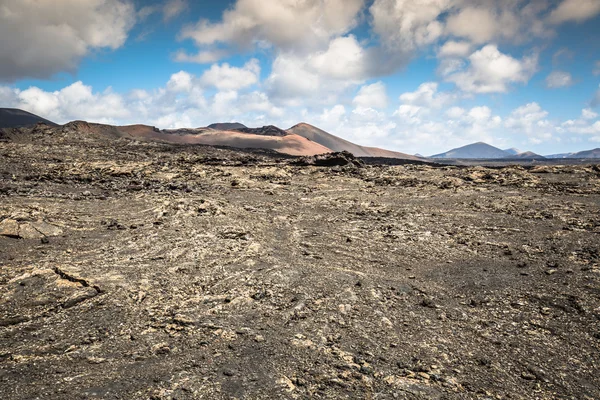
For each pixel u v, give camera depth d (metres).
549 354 6.98
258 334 7.38
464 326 8.08
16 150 37.47
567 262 11.53
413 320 8.30
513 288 9.98
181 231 14.13
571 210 18.33
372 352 6.88
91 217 15.79
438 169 35.50
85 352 6.50
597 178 27.48
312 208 20.28
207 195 22.05
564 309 8.73
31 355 6.34
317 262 11.92
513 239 14.24
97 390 5.48
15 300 8.16
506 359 6.80
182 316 7.89
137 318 7.79
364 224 16.98
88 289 8.77
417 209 19.83
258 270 10.81
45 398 5.25
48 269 9.69
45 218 14.59
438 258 12.57
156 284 9.43
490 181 27.78
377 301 9.17
